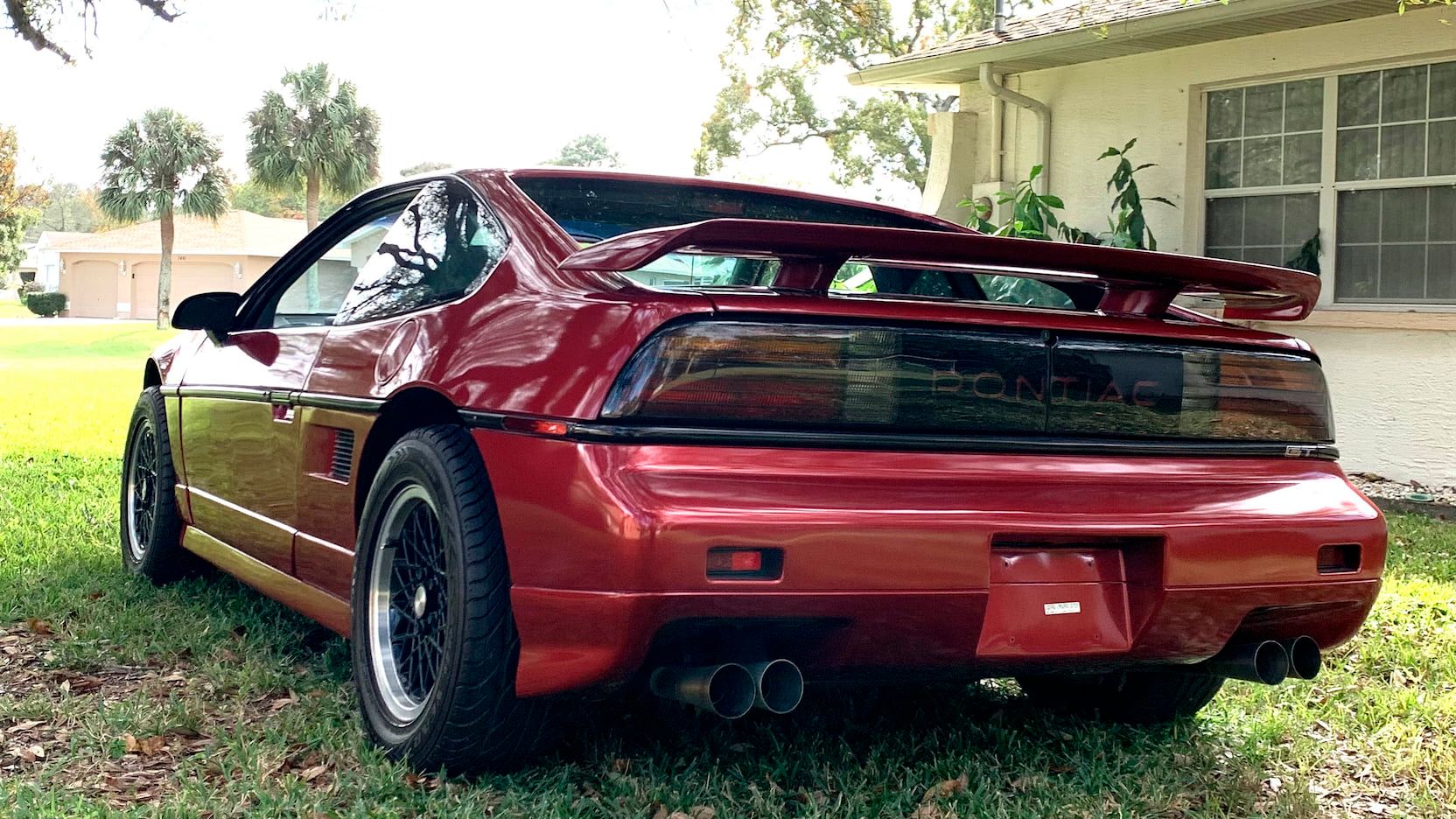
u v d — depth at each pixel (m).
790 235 2.40
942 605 2.51
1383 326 8.71
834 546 2.42
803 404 2.49
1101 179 10.45
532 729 2.74
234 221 65.06
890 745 3.19
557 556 2.47
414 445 2.88
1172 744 3.29
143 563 4.77
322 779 2.88
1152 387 2.80
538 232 2.98
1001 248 2.52
